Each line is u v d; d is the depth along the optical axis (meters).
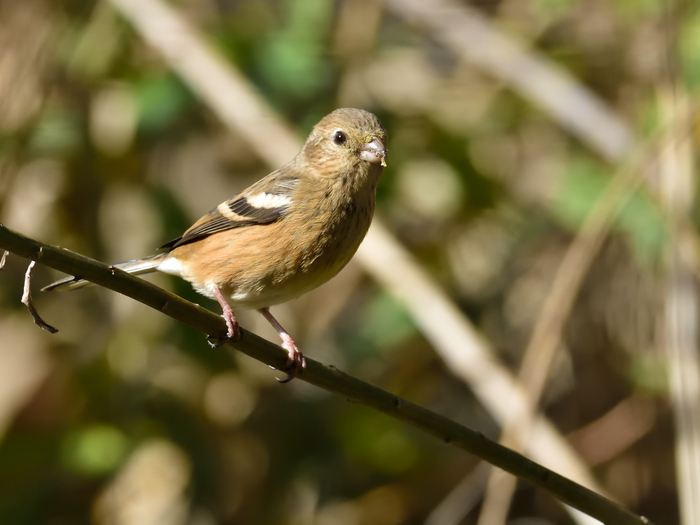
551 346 9.34
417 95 13.42
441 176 12.68
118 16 12.26
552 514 12.56
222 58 11.52
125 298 11.83
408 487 12.07
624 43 13.26
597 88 13.51
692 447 9.04
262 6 13.78
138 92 11.80
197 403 11.45
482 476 10.54
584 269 9.52
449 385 12.99
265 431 11.73
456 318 9.98
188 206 12.80
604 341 12.69
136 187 12.34
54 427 10.87
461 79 13.73
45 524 10.53
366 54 13.33
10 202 12.11
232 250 8.48
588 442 12.65
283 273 8.45
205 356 11.22
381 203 11.88
